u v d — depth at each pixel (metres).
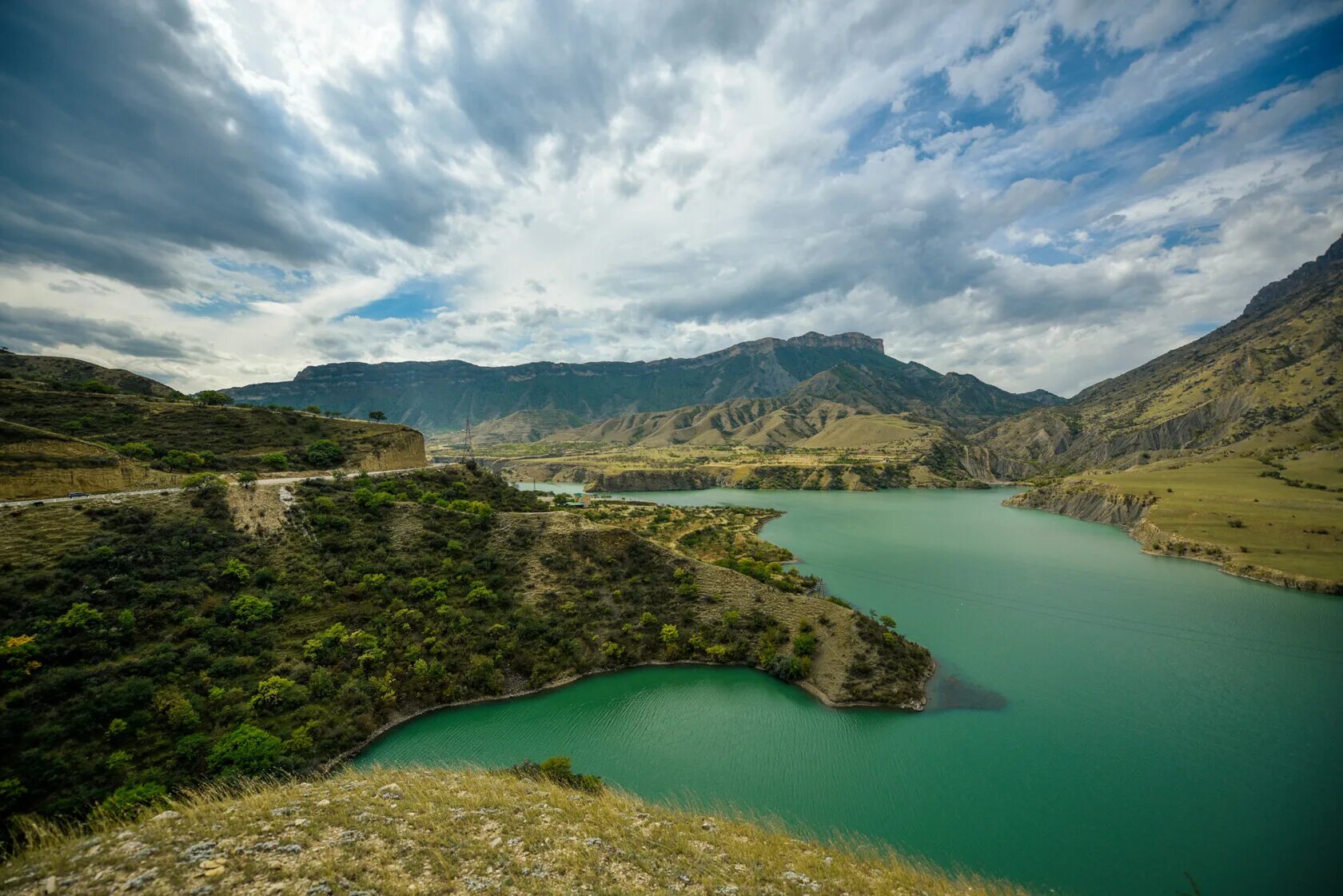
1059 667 76.44
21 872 14.02
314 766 47.12
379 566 71.06
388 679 58.66
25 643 43.81
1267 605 102.69
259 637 55.59
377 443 107.44
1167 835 45.62
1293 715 64.50
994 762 55.12
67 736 40.47
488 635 68.75
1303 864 42.72
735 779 51.72
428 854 18.48
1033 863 42.38
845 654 71.62
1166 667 77.19
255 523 69.00
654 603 82.44
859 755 55.78
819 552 144.38
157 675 47.28
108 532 57.34
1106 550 148.38
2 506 56.34
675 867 20.86
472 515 89.19
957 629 90.31
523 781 30.88
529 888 17.45
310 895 14.74
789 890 20.73
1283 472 191.00
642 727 59.78
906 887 22.69
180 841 16.72
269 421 100.75
